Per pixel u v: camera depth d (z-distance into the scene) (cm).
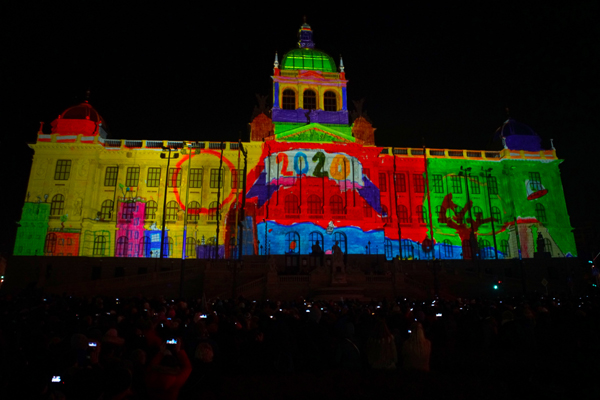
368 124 7250
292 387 948
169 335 1290
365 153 7038
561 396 891
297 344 1234
